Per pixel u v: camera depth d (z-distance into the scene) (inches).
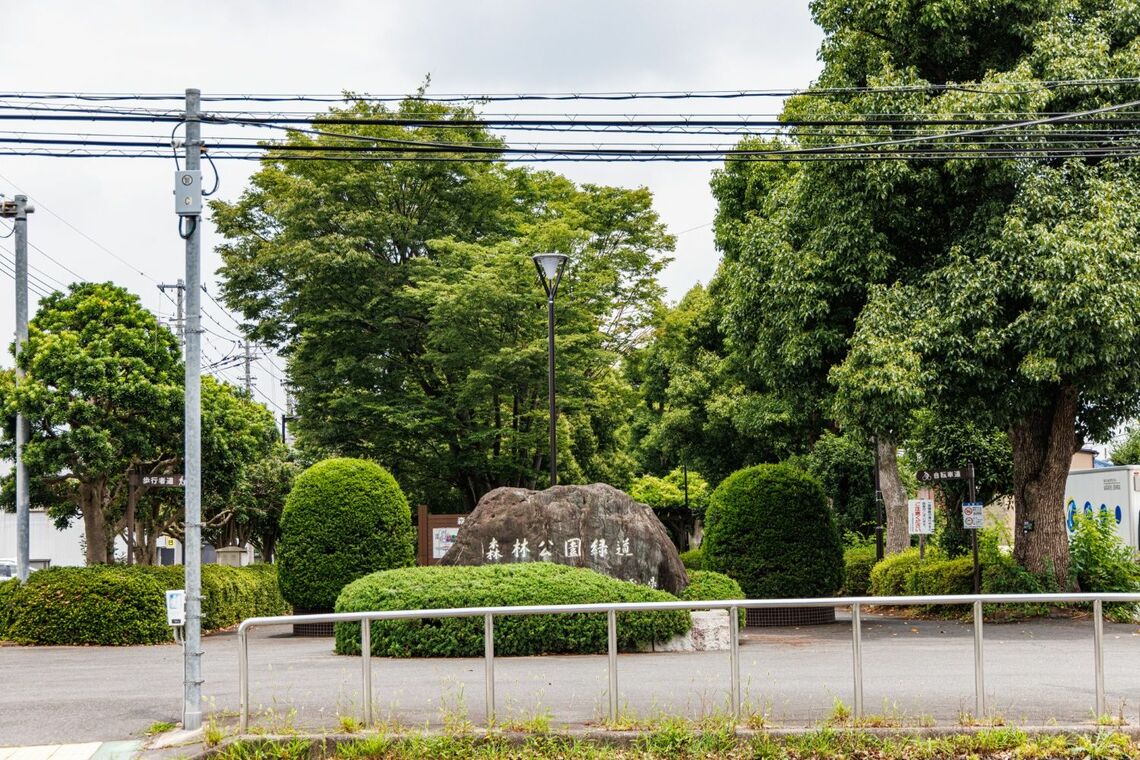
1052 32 727.7
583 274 1176.2
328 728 353.4
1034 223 680.4
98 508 781.9
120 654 617.6
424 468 1251.2
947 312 681.6
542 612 358.0
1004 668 417.7
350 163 1184.8
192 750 339.9
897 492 1160.8
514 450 1205.7
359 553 709.9
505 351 1071.6
